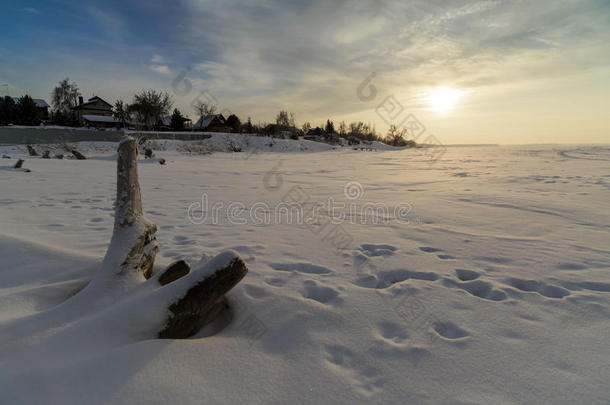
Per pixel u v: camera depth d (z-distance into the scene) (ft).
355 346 6.97
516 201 27.17
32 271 9.45
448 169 65.51
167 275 8.04
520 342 7.20
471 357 6.63
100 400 4.90
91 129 163.12
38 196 25.39
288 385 5.67
